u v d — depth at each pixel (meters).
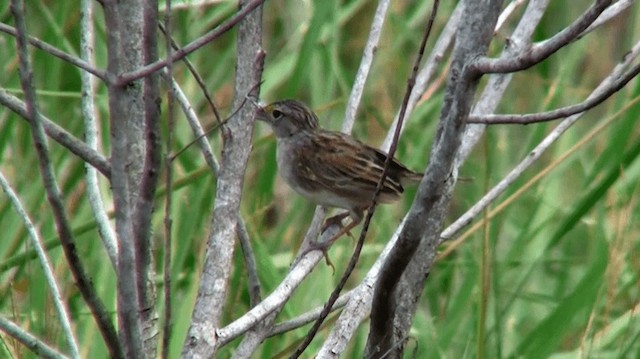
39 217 11.85
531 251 13.07
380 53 15.09
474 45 6.64
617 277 10.45
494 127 13.86
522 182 13.15
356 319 7.93
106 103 13.00
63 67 13.52
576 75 16.61
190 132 13.20
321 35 13.57
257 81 7.60
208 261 7.37
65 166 12.54
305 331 11.13
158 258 11.86
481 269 9.93
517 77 15.41
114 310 10.62
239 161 7.59
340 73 14.48
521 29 8.96
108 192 11.91
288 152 12.30
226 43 15.03
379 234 12.88
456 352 11.66
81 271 6.16
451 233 8.57
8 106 6.95
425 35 6.57
